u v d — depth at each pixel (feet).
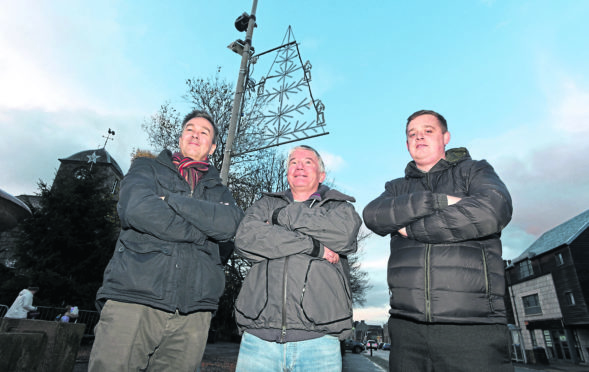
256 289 6.07
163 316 5.92
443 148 7.50
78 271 37.58
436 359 5.52
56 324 8.09
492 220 5.48
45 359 7.70
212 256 6.97
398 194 7.58
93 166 44.19
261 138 15.56
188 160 7.75
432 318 5.54
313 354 5.52
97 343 5.45
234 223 6.89
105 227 40.29
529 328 93.76
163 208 6.14
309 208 6.45
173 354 6.14
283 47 16.88
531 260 94.94
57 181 41.16
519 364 74.28
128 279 5.64
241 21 18.78
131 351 5.46
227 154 15.44
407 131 7.84
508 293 106.22
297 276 5.87
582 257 78.74
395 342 6.14
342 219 6.22
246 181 38.17
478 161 6.81
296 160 7.77
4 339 6.61
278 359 5.59
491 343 5.29
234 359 32.19
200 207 6.53
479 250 5.83
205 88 39.27
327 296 5.82
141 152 39.68
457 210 5.66
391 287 6.32
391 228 6.33
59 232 37.73
